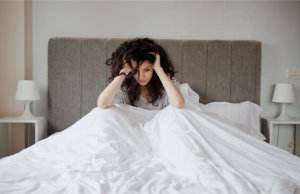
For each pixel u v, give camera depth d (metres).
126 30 2.45
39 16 2.41
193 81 2.33
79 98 2.31
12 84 2.34
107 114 1.21
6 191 0.75
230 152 1.09
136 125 1.30
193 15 2.46
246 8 2.45
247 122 2.12
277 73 2.48
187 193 0.77
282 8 2.46
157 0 2.44
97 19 2.44
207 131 1.19
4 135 2.24
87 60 2.30
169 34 2.46
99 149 1.04
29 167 0.98
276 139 2.50
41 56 2.43
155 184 0.85
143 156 1.13
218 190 0.78
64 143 1.18
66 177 0.86
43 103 2.45
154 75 1.63
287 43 2.47
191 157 1.00
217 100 2.32
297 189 0.81
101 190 0.74
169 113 1.25
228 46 2.31
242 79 2.31
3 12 2.31
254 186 0.82
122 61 1.49
